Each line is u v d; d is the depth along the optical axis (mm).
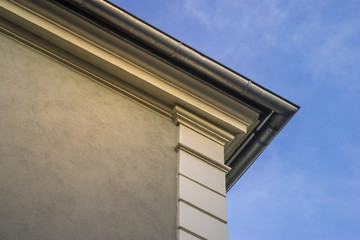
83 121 4664
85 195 4137
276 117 5664
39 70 4789
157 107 5332
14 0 4973
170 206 4566
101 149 4562
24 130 4234
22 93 4488
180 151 5062
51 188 4008
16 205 3750
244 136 5812
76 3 5012
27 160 4059
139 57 5266
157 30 5180
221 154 5371
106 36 5164
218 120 5512
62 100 4691
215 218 4715
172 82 5395
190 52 5258
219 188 5000
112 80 5207
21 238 3611
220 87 5520
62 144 4359
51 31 4996
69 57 5086
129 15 5094
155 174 4715
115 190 4340
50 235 3740
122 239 4055
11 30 4918
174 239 4348
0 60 4609
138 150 4801
